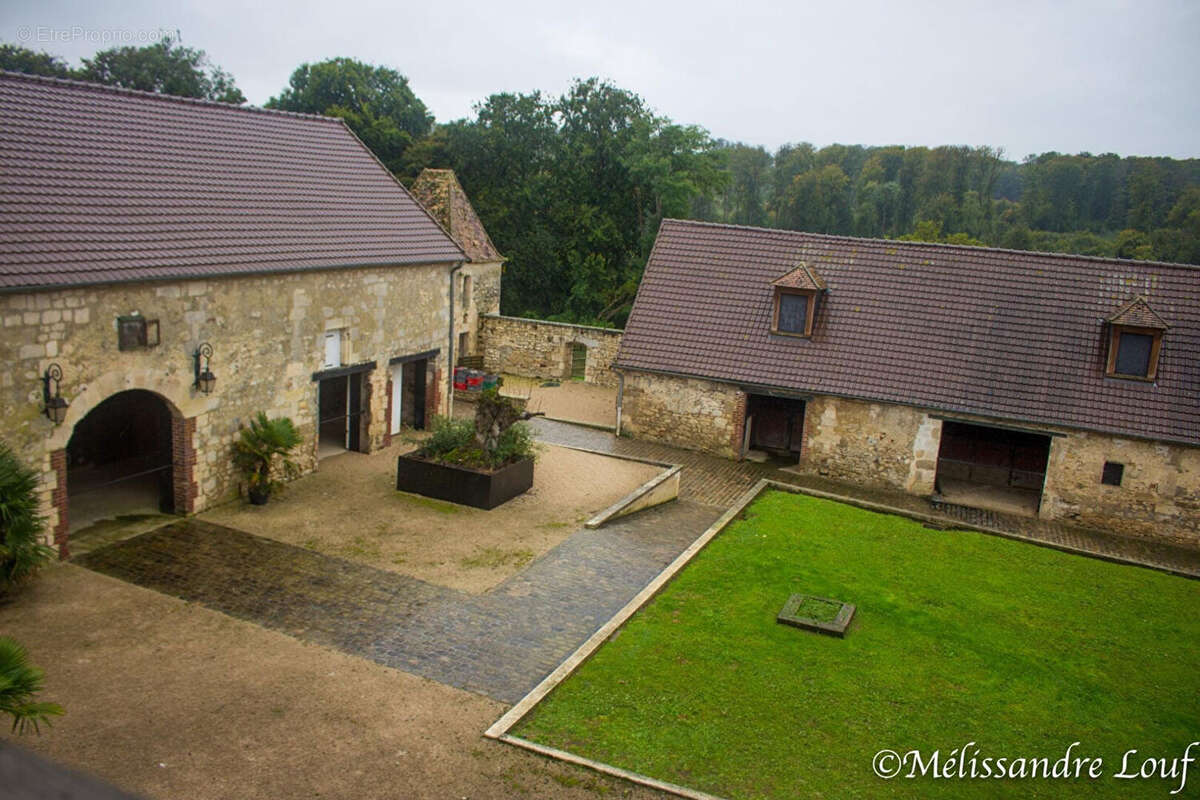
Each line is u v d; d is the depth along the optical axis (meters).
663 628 12.84
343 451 20.48
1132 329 20.48
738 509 18.61
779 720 10.62
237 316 16.45
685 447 24.14
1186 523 19.70
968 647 12.92
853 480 22.38
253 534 15.53
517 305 48.09
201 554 14.55
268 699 10.47
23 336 12.90
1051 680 12.13
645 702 10.83
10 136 15.02
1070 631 13.76
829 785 9.48
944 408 21.09
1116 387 20.56
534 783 9.19
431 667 11.52
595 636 12.39
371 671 11.31
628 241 49.12
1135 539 20.06
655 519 18.23
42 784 1.34
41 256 13.27
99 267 13.88
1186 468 19.55
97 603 12.62
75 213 14.57
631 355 24.12
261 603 13.01
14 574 12.30
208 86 45.31
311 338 18.28
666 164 45.88
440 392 22.59
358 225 19.98
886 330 22.83
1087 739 10.73
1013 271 23.03
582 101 48.09
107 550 14.42
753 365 23.12
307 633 12.22
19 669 8.05
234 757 9.30
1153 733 10.98
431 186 35.62
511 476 18.02
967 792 9.55
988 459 23.22
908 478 21.89
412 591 13.77
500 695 10.95
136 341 14.51
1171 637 13.82
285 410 17.95
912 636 13.13
